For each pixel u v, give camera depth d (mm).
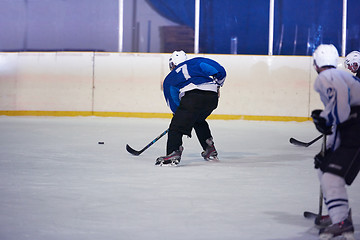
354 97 5234
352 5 22547
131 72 21453
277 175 9188
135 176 8859
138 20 22875
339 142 5352
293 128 18672
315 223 5777
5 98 21766
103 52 21516
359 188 8102
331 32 22656
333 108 5137
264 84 21234
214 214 6309
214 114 21344
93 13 23078
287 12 22656
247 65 21234
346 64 12734
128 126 18219
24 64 21672
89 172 9219
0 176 8719
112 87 21531
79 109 21641
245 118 21297
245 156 11648
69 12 23094
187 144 13820
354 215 6375
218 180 8602
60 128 17297
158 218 6070
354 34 22609
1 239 5176
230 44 22906
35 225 5699
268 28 22797
